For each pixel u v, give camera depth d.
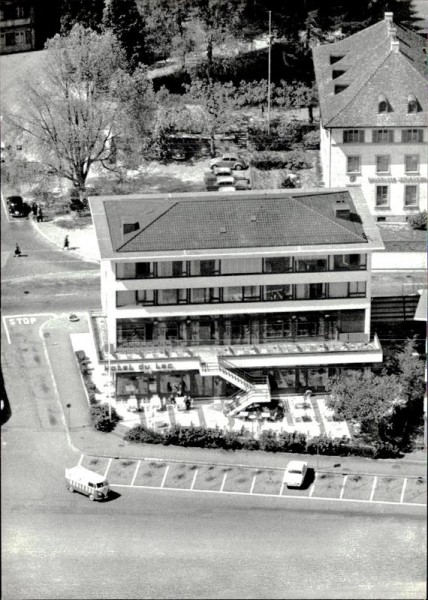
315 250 152.75
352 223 157.25
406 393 149.50
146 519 139.75
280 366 153.88
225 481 143.50
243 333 155.00
